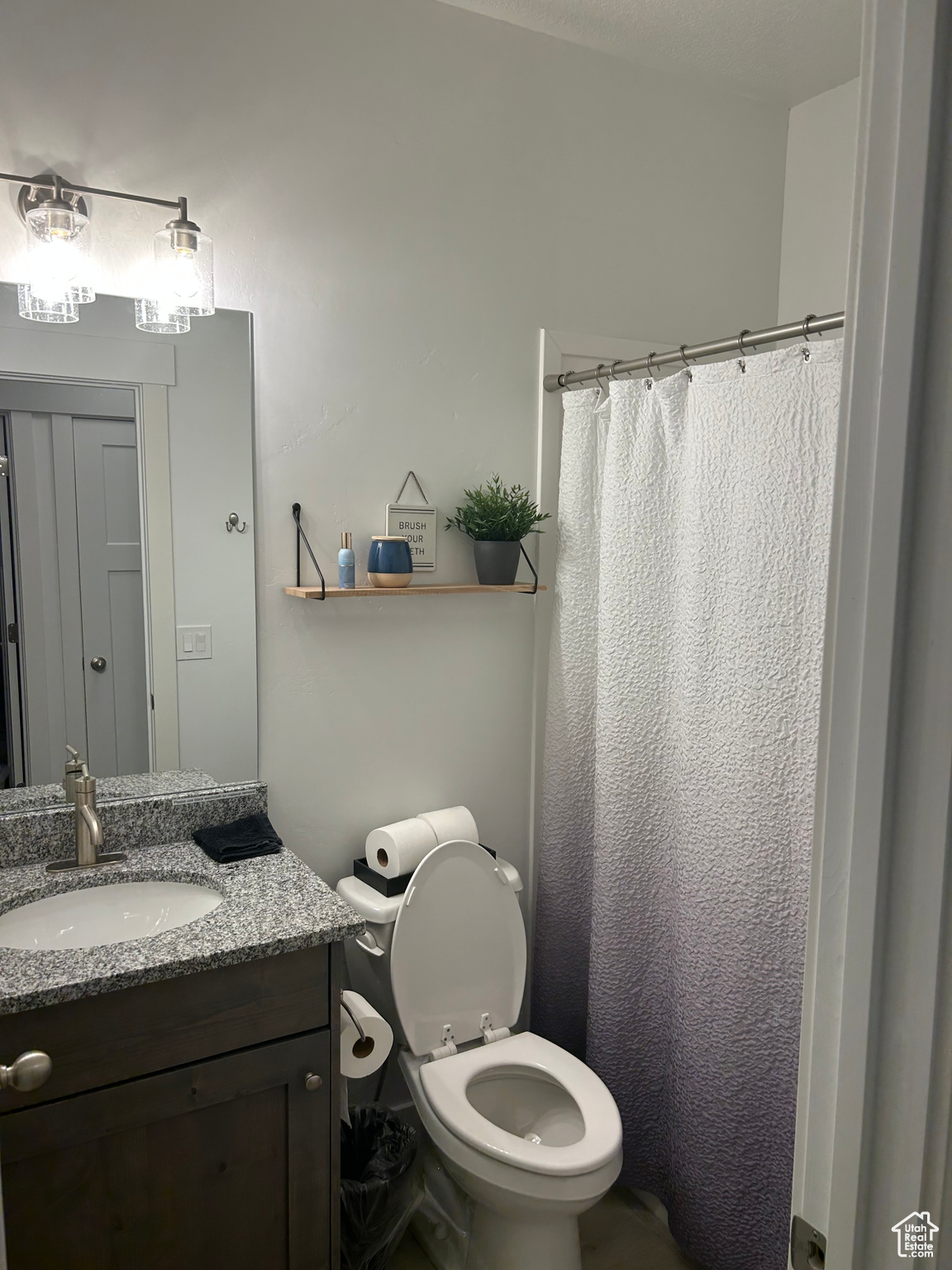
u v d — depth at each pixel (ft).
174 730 6.10
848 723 1.99
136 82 5.57
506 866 7.12
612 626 6.79
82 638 5.75
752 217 8.39
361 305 6.56
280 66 6.04
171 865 5.59
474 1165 5.38
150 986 4.42
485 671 7.50
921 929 1.84
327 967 4.91
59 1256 4.33
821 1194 2.16
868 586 1.88
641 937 6.91
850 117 7.85
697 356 6.18
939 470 1.76
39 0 5.24
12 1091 4.12
